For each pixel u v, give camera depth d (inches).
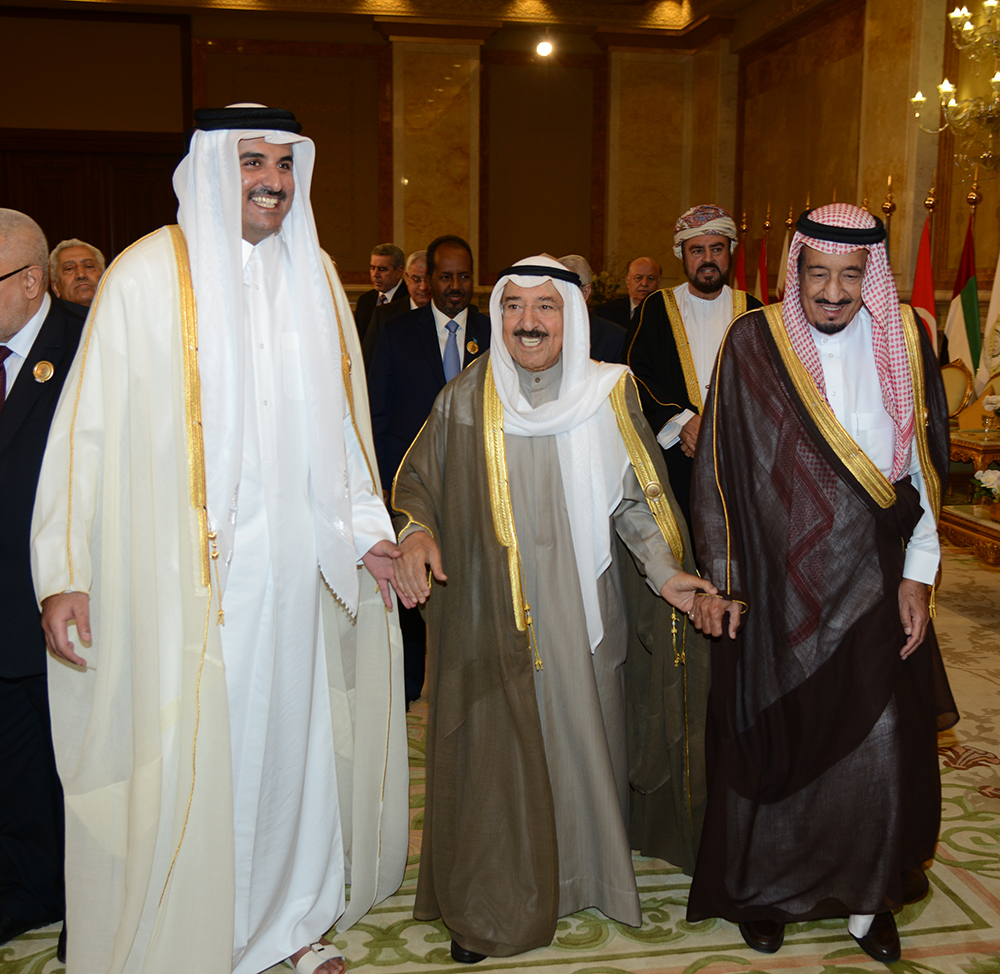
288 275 80.4
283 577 79.0
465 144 421.7
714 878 87.3
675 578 86.5
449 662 87.7
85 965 76.5
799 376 84.9
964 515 182.5
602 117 437.7
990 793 118.1
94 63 416.2
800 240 83.5
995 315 263.7
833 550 84.4
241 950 80.7
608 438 88.6
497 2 418.0
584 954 87.1
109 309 73.4
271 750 80.5
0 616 84.0
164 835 75.7
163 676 74.6
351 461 85.2
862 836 84.4
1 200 422.3
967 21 250.2
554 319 84.9
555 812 89.3
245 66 417.4
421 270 201.6
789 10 358.9
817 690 85.0
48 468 73.3
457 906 86.8
